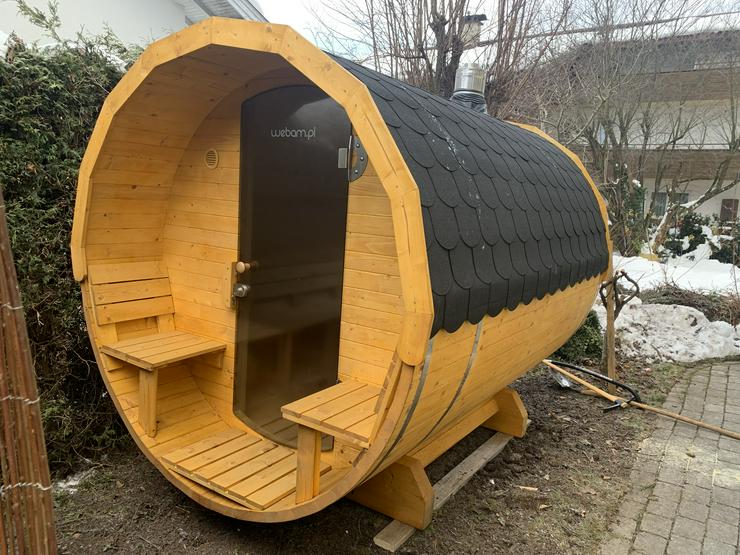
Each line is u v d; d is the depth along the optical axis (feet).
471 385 9.16
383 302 8.71
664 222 39.99
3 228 5.16
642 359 21.36
